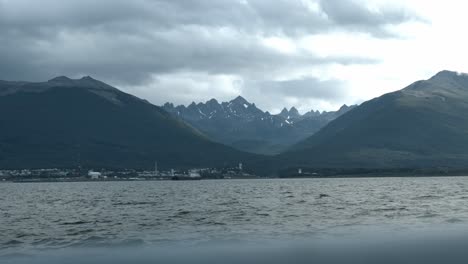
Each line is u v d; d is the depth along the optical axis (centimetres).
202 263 3600
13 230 5591
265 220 6141
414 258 3691
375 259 3669
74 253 4041
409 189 15625
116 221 6366
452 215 6519
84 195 15300
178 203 9981
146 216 6988
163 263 3619
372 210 7394
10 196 15538
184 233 5028
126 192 17550
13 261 3766
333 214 6838
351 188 17512
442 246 4141
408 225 5497
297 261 3644
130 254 3956
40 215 7681
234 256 3834
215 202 10125
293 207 8256
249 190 17488
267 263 3553
